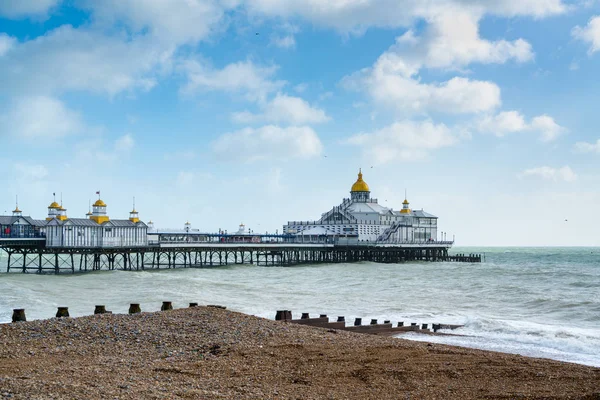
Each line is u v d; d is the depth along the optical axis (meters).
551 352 38.72
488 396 22.23
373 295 74.62
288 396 22.05
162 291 70.19
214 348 30.66
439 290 83.44
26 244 116.81
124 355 29.17
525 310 61.44
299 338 33.56
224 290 74.94
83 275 102.75
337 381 24.34
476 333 46.25
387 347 31.73
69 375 24.36
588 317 56.19
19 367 26.08
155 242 134.12
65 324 34.97
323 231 195.62
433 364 27.31
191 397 21.53
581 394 22.31
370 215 199.62
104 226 123.44
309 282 101.94
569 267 168.50
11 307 54.47
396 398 21.98
